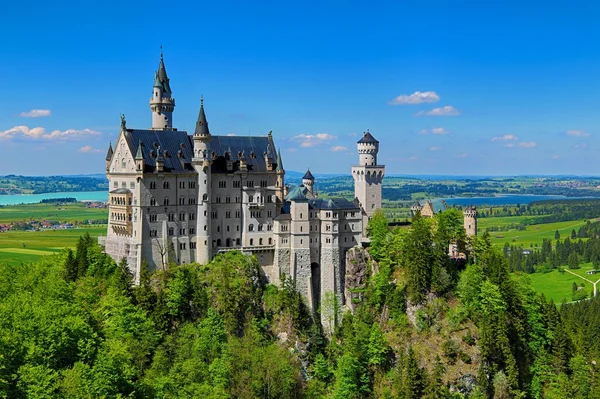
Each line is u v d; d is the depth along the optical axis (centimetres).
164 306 18112
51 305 13950
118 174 19850
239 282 19500
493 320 19400
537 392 19612
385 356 19325
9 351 11519
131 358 14588
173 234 19788
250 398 16612
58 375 11769
